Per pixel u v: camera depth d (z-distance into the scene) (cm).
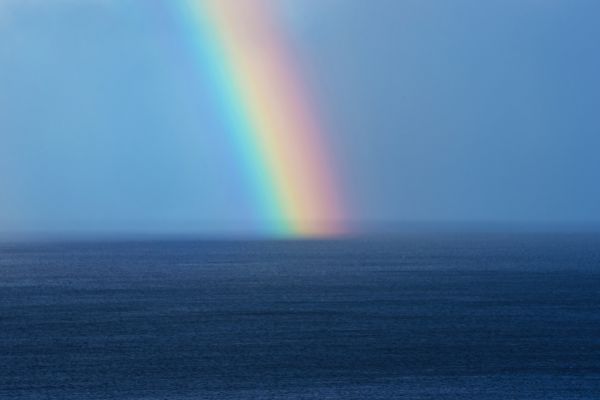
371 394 6800
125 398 6731
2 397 6769
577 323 10594
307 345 9000
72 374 7612
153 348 8900
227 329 10156
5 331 10138
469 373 7562
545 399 6638
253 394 6819
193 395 6812
